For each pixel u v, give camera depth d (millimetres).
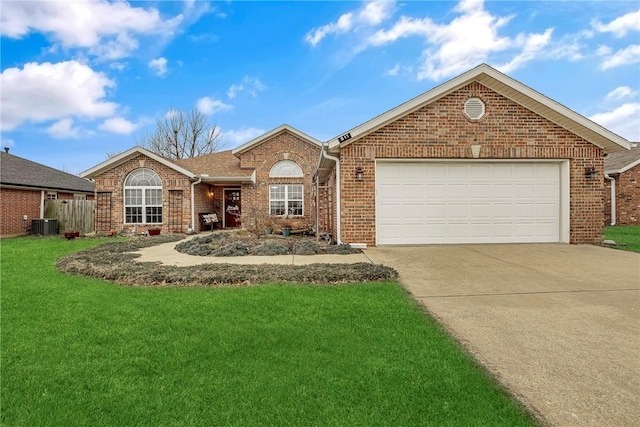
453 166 9258
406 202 9156
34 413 2168
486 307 4102
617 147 9188
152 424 2055
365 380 2492
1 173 15555
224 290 4934
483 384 2430
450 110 9047
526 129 9148
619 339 3162
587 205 9273
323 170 11719
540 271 6008
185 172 15320
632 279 5414
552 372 2586
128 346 3111
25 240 12734
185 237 13211
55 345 3152
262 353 2938
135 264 6746
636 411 2109
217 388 2416
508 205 9344
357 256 7559
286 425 2031
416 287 5004
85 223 16406
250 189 16859
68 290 5027
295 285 5129
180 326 3562
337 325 3543
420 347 3025
